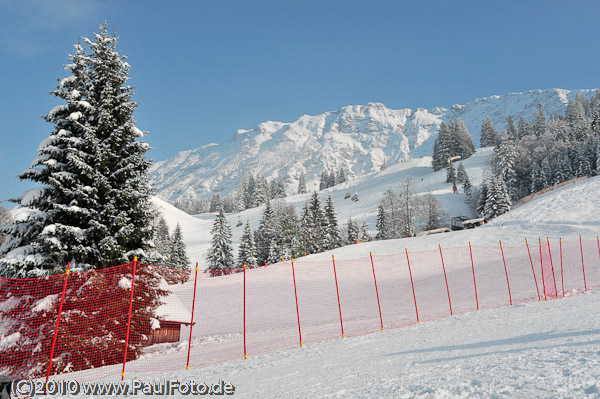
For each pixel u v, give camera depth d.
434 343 9.39
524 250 36.31
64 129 16.38
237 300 30.75
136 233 16.69
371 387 5.59
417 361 7.27
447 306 19.58
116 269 15.03
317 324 20.25
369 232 89.19
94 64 17.78
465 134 158.88
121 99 17.52
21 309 13.21
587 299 15.50
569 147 90.44
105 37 18.33
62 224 15.58
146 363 12.73
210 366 10.52
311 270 40.88
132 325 14.82
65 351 12.86
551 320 10.57
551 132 110.62
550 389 4.13
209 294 32.81
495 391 4.37
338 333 14.91
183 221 136.88
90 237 15.59
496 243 41.47
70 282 13.95
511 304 17.19
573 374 4.56
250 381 7.75
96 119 17.05
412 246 47.06
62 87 17.00
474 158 141.88
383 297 27.25
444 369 6.03
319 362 8.94
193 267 81.06
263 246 76.12
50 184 15.84
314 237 68.94
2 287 13.41
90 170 15.78
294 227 71.38
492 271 29.66
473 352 7.32
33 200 15.54
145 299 15.48
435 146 146.00
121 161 16.91
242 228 123.25
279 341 14.93
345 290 31.88
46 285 13.73
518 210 52.19
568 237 37.50
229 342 17.31
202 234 120.50
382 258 43.16
